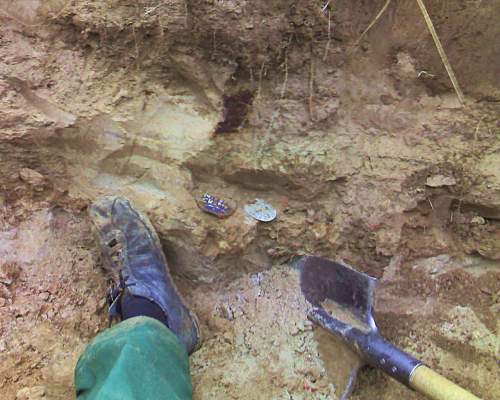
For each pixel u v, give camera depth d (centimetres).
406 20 85
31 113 86
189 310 88
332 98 88
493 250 90
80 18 84
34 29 87
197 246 90
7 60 86
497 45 83
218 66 86
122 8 84
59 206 93
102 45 87
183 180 90
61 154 90
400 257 90
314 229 91
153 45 86
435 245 91
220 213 90
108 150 90
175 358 76
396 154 89
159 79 89
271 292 92
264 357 86
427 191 89
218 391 83
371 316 84
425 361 85
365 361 82
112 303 86
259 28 83
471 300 90
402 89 89
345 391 82
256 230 91
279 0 82
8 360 82
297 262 93
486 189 87
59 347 84
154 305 85
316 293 90
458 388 71
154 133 90
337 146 89
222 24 83
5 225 90
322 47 86
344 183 90
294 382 84
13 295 87
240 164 89
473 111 88
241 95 88
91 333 87
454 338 86
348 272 87
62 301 88
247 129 89
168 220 90
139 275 87
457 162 88
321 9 83
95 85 88
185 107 90
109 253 88
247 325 90
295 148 89
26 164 90
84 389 72
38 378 81
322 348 87
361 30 86
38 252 90
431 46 86
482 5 82
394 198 89
